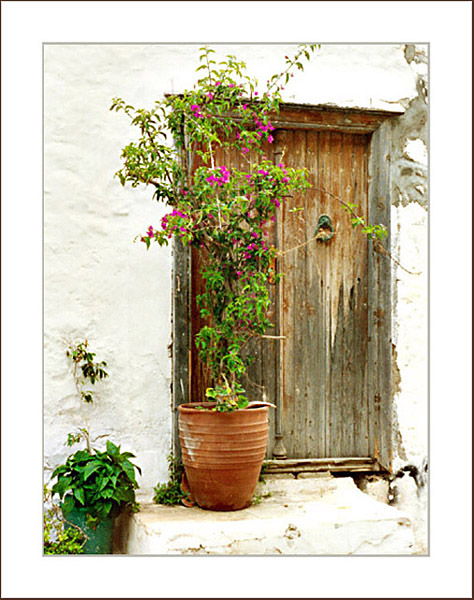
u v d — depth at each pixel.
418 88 5.18
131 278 4.78
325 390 5.21
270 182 4.39
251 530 4.17
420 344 5.15
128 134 4.80
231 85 4.48
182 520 4.27
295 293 5.15
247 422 4.39
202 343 4.48
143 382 4.78
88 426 4.71
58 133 4.72
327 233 5.18
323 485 5.04
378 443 5.20
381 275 5.18
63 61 4.73
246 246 4.42
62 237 4.71
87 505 4.39
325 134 5.20
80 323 4.72
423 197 5.18
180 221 4.20
